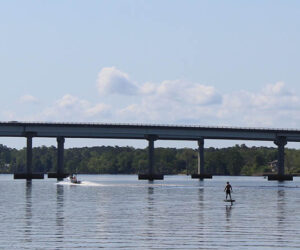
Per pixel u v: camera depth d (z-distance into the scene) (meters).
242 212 97.25
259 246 62.34
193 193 163.12
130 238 67.06
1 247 61.25
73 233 70.62
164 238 67.12
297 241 65.31
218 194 158.12
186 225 78.25
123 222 81.44
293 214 93.88
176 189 192.62
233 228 75.31
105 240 65.69
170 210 100.62
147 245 62.72
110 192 165.88
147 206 109.62
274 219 85.94
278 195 155.62
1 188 194.25
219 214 93.69
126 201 124.00
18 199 130.12
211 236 68.69
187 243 63.94
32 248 60.78
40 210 99.81
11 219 84.81
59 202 119.88
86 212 96.25
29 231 72.19
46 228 74.81
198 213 95.31
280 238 67.25
